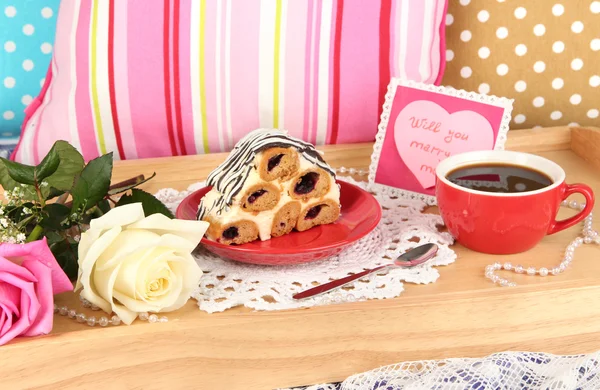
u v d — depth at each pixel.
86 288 0.80
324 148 1.10
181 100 1.12
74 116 1.12
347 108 1.13
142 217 0.82
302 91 1.12
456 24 1.22
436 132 1.00
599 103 1.22
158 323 0.80
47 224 0.86
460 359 0.82
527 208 0.86
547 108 1.23
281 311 0.82
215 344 0.81
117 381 0.80
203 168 1.07
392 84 1.02
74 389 0.80
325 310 0.81
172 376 0.81
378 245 0.92
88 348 0.79
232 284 0.86
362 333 0.82
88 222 0.90
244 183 0.88
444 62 1.15
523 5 1.20
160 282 0.82
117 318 0.81
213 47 1.11
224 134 1.14
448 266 0.88
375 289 0.84
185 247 0.82
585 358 0.81
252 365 0.81
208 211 0.90
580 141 1.09
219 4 1.10
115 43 1.11
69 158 0.93
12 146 1.25
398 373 0.81
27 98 1.28
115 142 1.14
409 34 1.12
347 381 0.81
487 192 0.87
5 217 0.87
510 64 1.22
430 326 0.82
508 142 1.10
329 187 0.92
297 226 0.93
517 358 0.82
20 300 0.79
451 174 0.92
